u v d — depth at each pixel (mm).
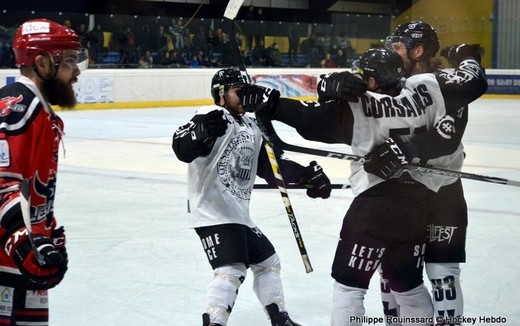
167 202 11664
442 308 5426
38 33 3850
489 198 11953
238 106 5445
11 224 3648
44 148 3830
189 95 32656
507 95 39219
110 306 6703
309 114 4836
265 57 34281
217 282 5195
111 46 30703
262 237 5594
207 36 33312
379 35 36688
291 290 7160
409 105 4840
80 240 9180
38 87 3912
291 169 5617
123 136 20938
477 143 19609
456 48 5340
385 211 4914
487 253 8500
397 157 4664
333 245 8914
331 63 35938
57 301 6840
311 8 40875
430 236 5430
